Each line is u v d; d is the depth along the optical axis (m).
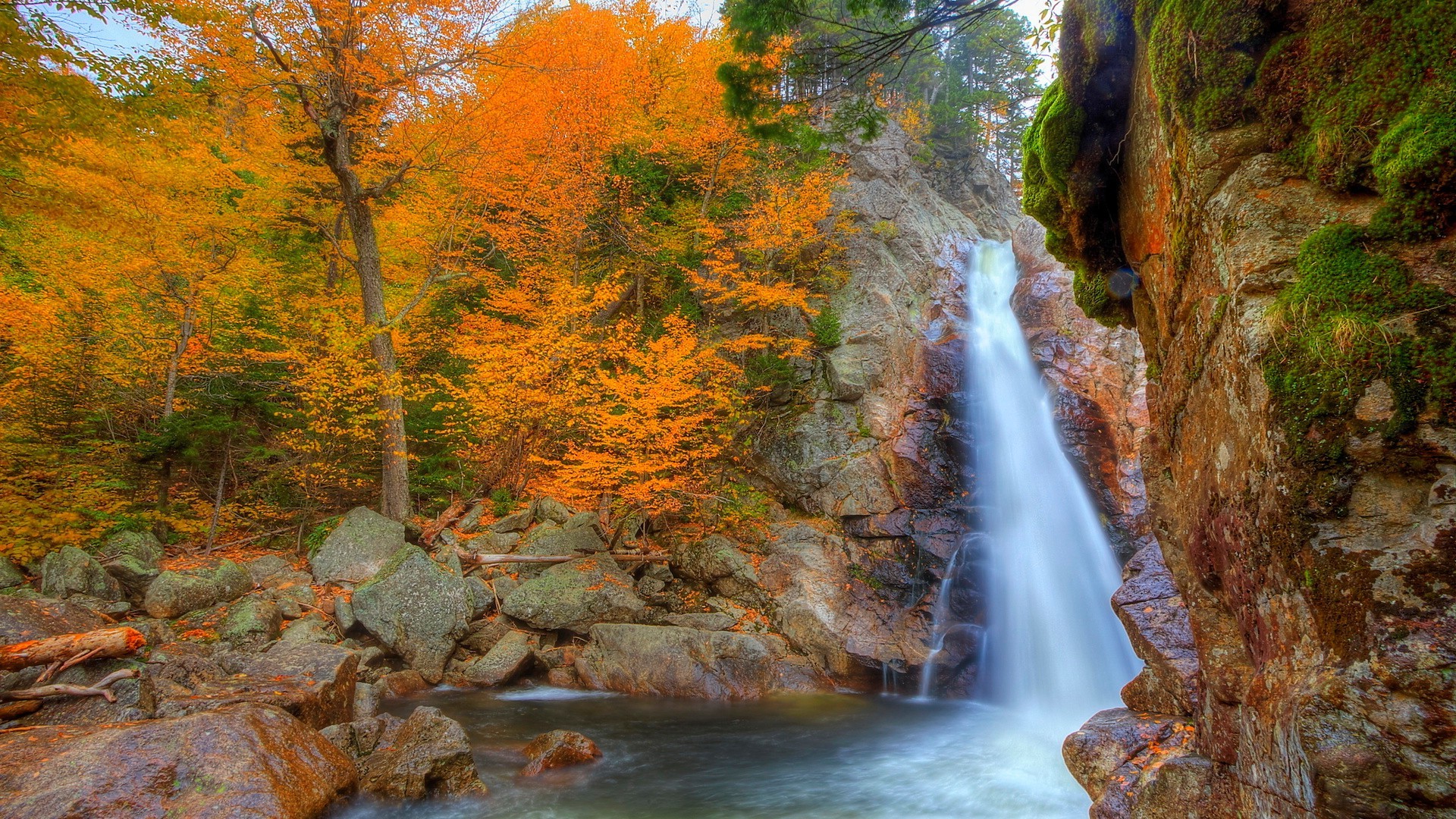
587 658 11.58
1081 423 14.02
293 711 6.82
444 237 16.14
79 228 10.24
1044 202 5.05
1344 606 2.32
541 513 14.88
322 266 17.94
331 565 12.38
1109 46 4.24
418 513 15.50
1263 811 2.82
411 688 10.54
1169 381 3.91
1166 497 4.15
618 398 14.30
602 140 17.17
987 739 9.23
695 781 7.48
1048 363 15.13
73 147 10.00
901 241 19.20
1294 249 2.78
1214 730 3.41
